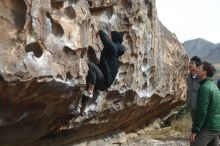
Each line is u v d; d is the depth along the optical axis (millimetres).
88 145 10094
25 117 6266
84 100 7547
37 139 7324
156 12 10961
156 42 11141
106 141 10953
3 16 5508
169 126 14953
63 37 6316
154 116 14336
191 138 7062
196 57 7113
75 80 6566
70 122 7996
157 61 11352
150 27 10570
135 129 13180
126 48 9430
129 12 9398
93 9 8500
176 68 13969
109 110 9531
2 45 5445
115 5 9062
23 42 5648
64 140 8609
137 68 10031
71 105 6961
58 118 7148
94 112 8766
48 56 6016
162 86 12352
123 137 11734
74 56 6523
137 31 9734
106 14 8914
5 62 5422
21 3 5645
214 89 6973
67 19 6457
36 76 5773
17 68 5543
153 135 13391
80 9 6707
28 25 5699
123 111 10297
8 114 5965
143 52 10227
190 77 8078
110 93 9195
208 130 7027
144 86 10828
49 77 6000
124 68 9453
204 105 6891
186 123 15031
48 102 6410
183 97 15430
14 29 5590
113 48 7395
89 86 7281
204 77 7066
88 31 7039
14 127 6309
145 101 11055
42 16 5914
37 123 6734
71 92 6629
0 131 6156
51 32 6141
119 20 9211
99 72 7332
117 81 9281
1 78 5391
